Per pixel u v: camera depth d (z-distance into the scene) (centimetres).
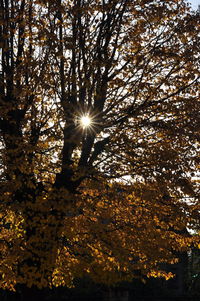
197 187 1337
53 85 1310
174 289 3219
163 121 1330
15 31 1333
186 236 1419
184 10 1408
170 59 1380
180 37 1370
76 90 1338
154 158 1284
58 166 1333
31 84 1301
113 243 1295
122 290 1947
